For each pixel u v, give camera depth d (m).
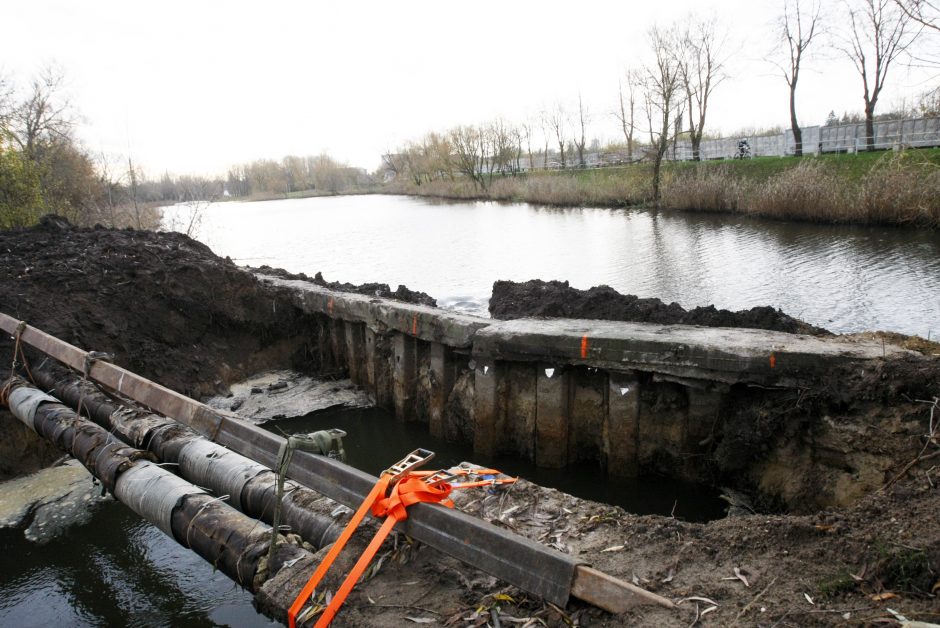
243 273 14.04
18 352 9.91
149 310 12.70
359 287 14.45
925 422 6.62
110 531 7.84
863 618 3.44
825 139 36.62
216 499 5.38
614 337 8.75
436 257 25.66
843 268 17.70
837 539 4.27
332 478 4.61
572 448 9.64
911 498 4.77
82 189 28.64
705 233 25.95
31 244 14.43
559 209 42.00
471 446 10.53
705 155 48.50
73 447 7.07
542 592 3.64
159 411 6.77
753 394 8.17
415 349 11.46
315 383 13.32
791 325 9.19
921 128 30.03
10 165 20.62
